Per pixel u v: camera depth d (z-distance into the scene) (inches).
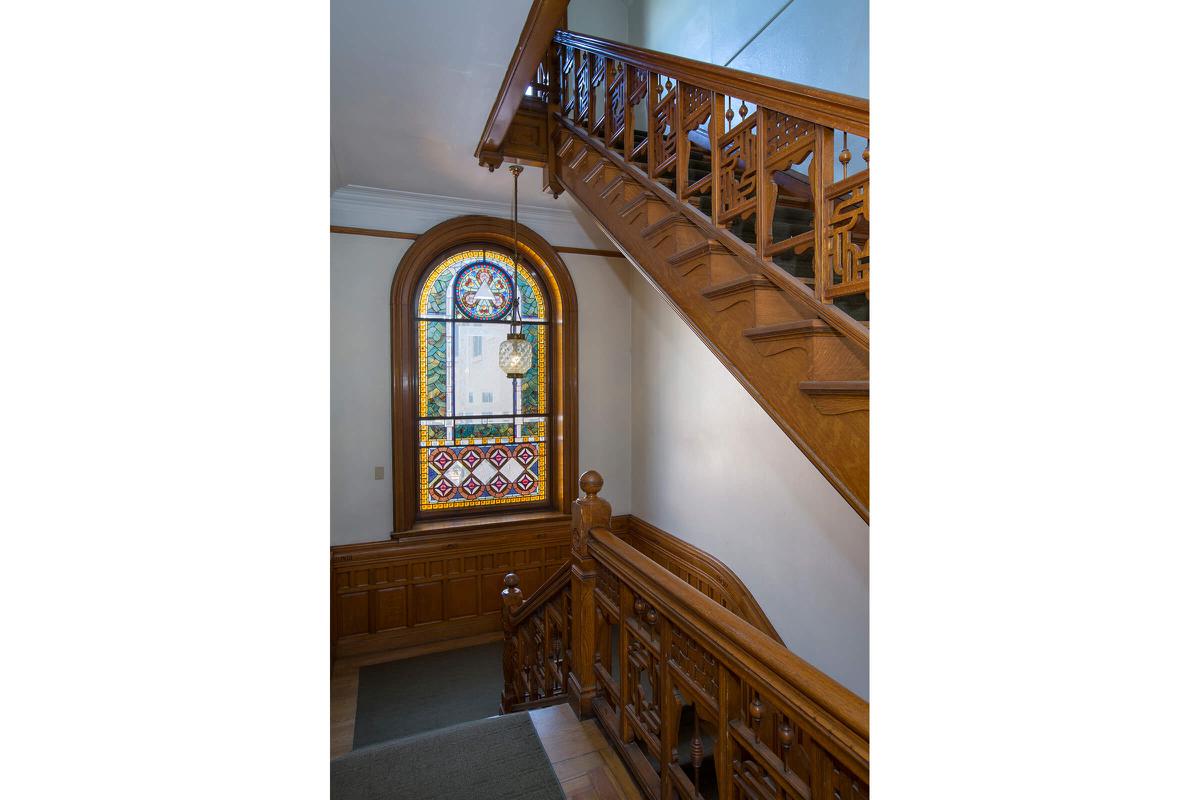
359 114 132.6
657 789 72.1
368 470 187.9
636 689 79.2
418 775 76.7
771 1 145.0
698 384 179.5
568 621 101.8
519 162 155.9
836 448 66.4
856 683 124.5
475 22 99.3
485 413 207.3
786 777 49.5
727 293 84.4
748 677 53.6
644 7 206.5
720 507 169.2
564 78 149.6
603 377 217.3
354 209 186.4
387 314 190.2
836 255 66.7
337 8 95.6
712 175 87.7
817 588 135.0
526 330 212.4
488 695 162.9
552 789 74.6
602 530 93.1
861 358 68.8
